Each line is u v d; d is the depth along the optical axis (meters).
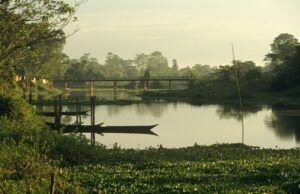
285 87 92.50
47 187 17.58
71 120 58.19
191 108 77.88
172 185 18.78
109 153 27.53
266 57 140.38
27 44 26.20
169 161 25.52
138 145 38.00
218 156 27.84
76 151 25.33
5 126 27.52
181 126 52.44
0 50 26.36
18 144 24.30
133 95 124.06
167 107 80.44
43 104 72.06
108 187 18.80
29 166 19.56
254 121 55.97
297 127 49.25
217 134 45.38
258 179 19.97
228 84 106.25
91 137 43.09
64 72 151.00
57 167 21.55
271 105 77.50
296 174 20.39
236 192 17.38
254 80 101.00
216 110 72.88
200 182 19.59
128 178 20.23
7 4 25.41
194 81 122.06
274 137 42.69
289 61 100.31
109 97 111.00
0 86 34.78
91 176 20.69
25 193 16.84
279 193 17.39
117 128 46.84
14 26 25.62
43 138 25.70
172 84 171.38
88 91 144.50
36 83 95.31
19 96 35.72
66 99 90.62
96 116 64.00
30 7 25.48
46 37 26.12
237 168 22.38
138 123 55.34
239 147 32.53
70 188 17.83
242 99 90.50
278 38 156.12
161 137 43.41
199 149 31.44
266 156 27.58
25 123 30.27
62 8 25.67
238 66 111.12
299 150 30.69
